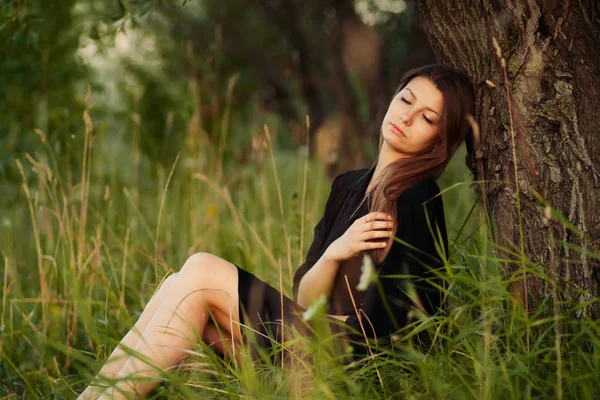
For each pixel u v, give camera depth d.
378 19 8.05
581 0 2.66
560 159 2.67
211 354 2.54
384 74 7.93
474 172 2.97
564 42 2.66
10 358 3.45
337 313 2.77
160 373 2.50
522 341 2.45
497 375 2.25
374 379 2.46
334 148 6.94
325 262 2.71
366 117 7.23
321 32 8.72
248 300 2.64
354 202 2.89
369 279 2.12
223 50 8.98
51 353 3.47
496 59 2.74
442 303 2.57
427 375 2.28
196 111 5.60
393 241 2.62
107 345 3.28
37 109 5.70
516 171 2.54
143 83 7.08
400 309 2.59
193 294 2.61
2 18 4.09
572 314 2.60
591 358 2.31
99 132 5.56
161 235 4.88
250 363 2.43
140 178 6.33
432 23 2.94
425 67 2.81
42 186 4.46
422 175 2.73
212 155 5.60
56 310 3.52
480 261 2.70
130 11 3.68
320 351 2.36
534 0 2.65
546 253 2.68
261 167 5.45
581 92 2.67
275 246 4.61
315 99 8.81
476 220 3.87
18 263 4.67
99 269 3.91
